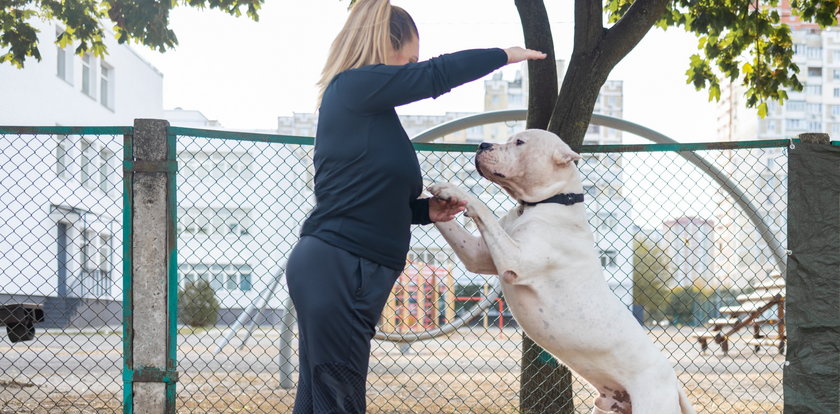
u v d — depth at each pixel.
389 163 2.74
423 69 2.73
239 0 7.45
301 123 51.72
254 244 21.55
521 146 3.43
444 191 3.27
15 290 15.77
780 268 6.49
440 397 6.46
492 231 3.27
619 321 3.41
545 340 3.44
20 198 16.17
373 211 2.74
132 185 4.34
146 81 28.08
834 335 4.62
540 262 3.32
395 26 2.93
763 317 11.81
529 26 5.41
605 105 53.03
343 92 2.76
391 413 5.70
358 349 2.72
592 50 5.14
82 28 7.94
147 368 4.30
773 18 7.23
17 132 4.33
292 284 2.73
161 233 4.32
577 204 3.47
